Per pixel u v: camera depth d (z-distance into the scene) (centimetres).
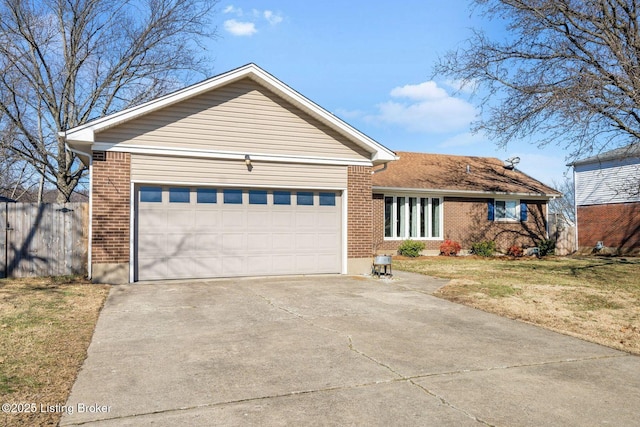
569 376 537
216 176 1212
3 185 2470
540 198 2512
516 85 1755
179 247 1187
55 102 2106
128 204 1129
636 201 2433
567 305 957
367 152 1384
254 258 1262
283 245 1295
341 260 1358
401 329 739
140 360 563
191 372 524
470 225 2322
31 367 521
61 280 1142
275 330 716
